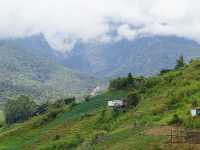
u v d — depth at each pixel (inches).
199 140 3543.3
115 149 3895.2
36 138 7564.0
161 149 3452.3
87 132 6373.0
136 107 6584.6
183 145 3412.9
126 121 5693.9
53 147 6053.2
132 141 3937.0
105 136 4827.8
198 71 7436.0
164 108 5403.5
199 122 4119.1
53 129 7716.5
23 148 7057.1
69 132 7037.4
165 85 7401.6
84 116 7726.4
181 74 7741.1
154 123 4515.3
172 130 3991.1
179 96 5634.8
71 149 5595.5
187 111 4648.1
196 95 5374.0
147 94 7342.5
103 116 6983.3
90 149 4549.7
